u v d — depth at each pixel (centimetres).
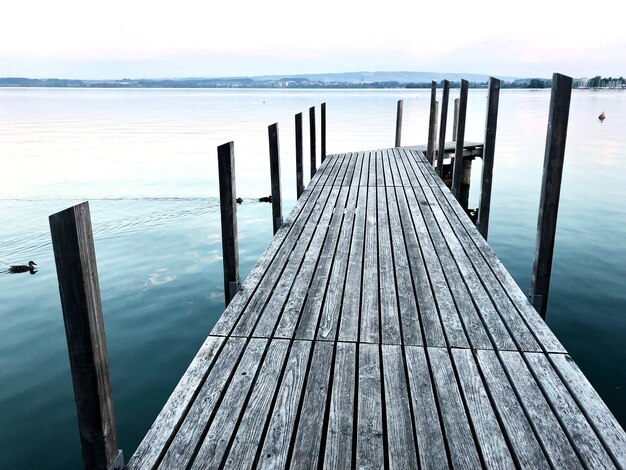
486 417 249
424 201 701
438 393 269
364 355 305
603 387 456
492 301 378
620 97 9875
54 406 435
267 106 6412
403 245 509
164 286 712
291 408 257
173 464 220
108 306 644
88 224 205
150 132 3058
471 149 1253
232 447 229
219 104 7369
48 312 635
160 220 1085
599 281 719
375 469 216
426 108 5759
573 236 948
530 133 2938
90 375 210
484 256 475
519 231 1005
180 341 548
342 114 4706
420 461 221
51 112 5341
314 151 997
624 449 226
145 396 445
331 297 387
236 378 282
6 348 542
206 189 1407
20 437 395
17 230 1018
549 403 260
